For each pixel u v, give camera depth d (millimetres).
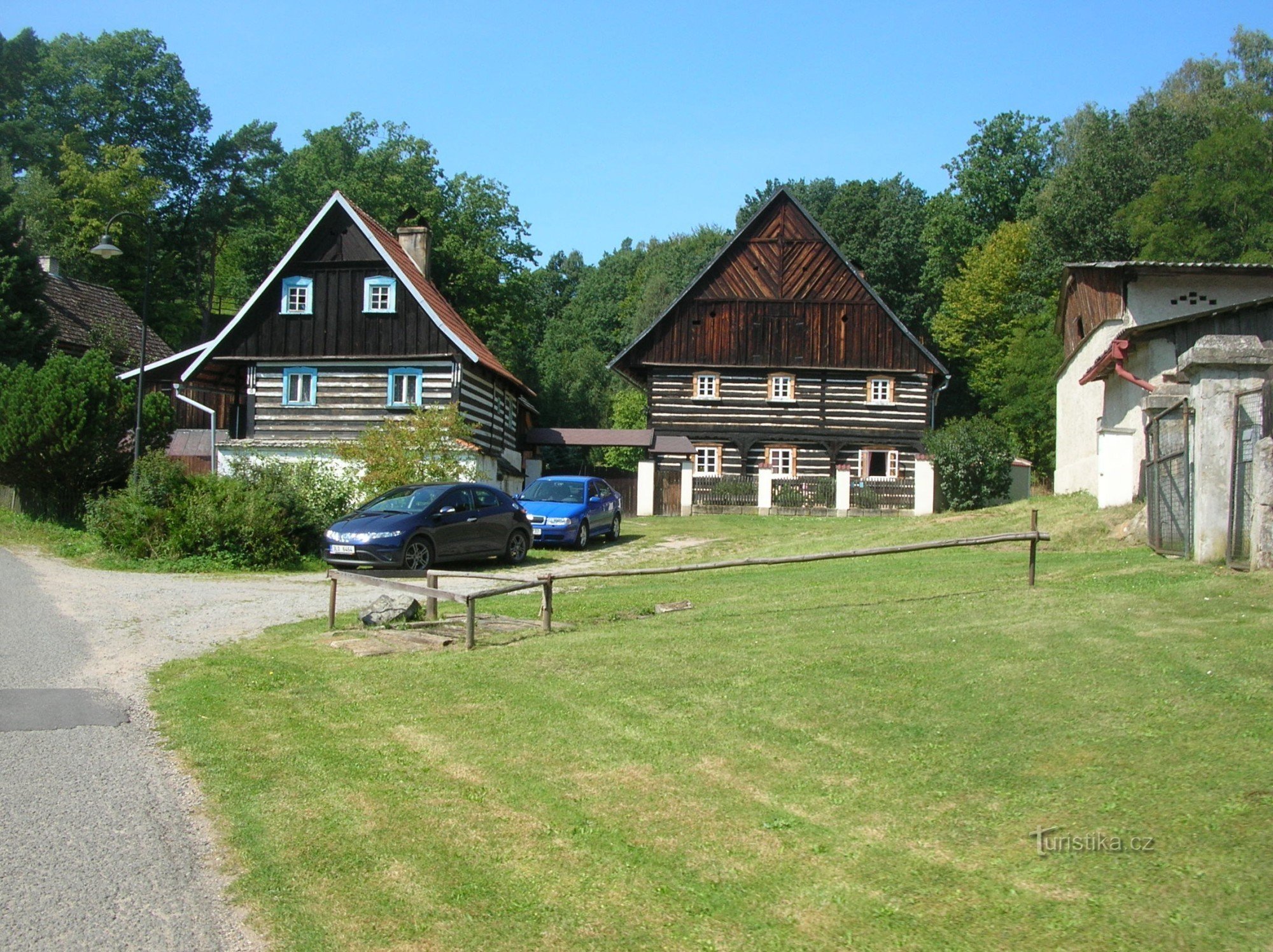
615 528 26359
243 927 4582
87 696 8805
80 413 25078
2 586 16109
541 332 87125
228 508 20203
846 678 7848
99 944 4402
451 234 49438
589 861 5078
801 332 41156
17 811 5953
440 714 7895
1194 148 42531
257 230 55188
